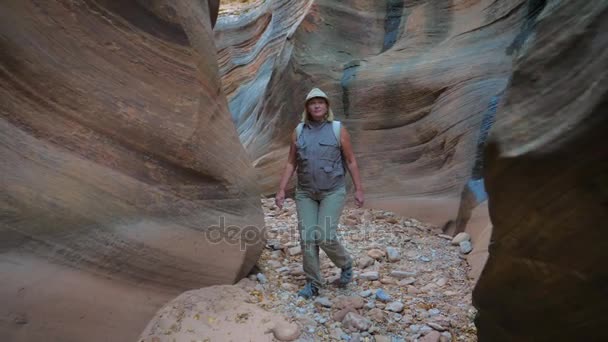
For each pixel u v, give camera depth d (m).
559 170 1.38
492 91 4.85
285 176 3.10
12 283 1.89
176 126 2.62
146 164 2.55
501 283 1.76
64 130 2.22
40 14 2.10
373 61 6.17
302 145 2.98
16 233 1.97
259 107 8.88
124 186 2.43
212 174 2.88
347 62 6.40
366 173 5.68
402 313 2.94
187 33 2.67
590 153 1.28
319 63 6.53
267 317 2.65
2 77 2.00
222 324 2.53
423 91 5.43
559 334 1.62
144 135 2.51
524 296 1.68
